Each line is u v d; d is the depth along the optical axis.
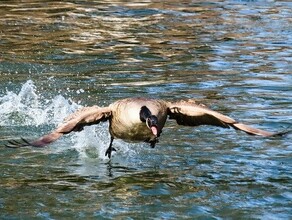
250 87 22.81
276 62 25.83
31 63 24.92
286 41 28.77
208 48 27.50
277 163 16.88
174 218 14.02
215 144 18.08
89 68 24.59
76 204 14.53
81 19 31.45
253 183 15.73
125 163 16.91
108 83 22.94
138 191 15.25
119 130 15.08
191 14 33.12
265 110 20.53
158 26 30.69
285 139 18.44
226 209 14.45
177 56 26.33
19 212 14.10
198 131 18.97
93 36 28.75
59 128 14.38
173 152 17.56
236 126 14.59
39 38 28.19
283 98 21.70
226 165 16.75
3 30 29.25
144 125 14.64
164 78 23.61
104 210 14.28
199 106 15.04
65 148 17.80
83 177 15.98
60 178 15.90
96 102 21.09
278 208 14.55
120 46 27.50
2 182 15.57
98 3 34.91
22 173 16.09
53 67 24.61
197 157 17.23
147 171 16.39
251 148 17.81
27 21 30.88
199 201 14.80
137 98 15.16
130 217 14.00
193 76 23.92
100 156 17.34
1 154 17.22
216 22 31.67
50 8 33.50
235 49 27.47
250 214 14.24
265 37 29.30
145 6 34.41
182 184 15.65
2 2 34.78
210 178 15.99
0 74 23.64
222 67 25.09
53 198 14.80
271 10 34.31
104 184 15.59
